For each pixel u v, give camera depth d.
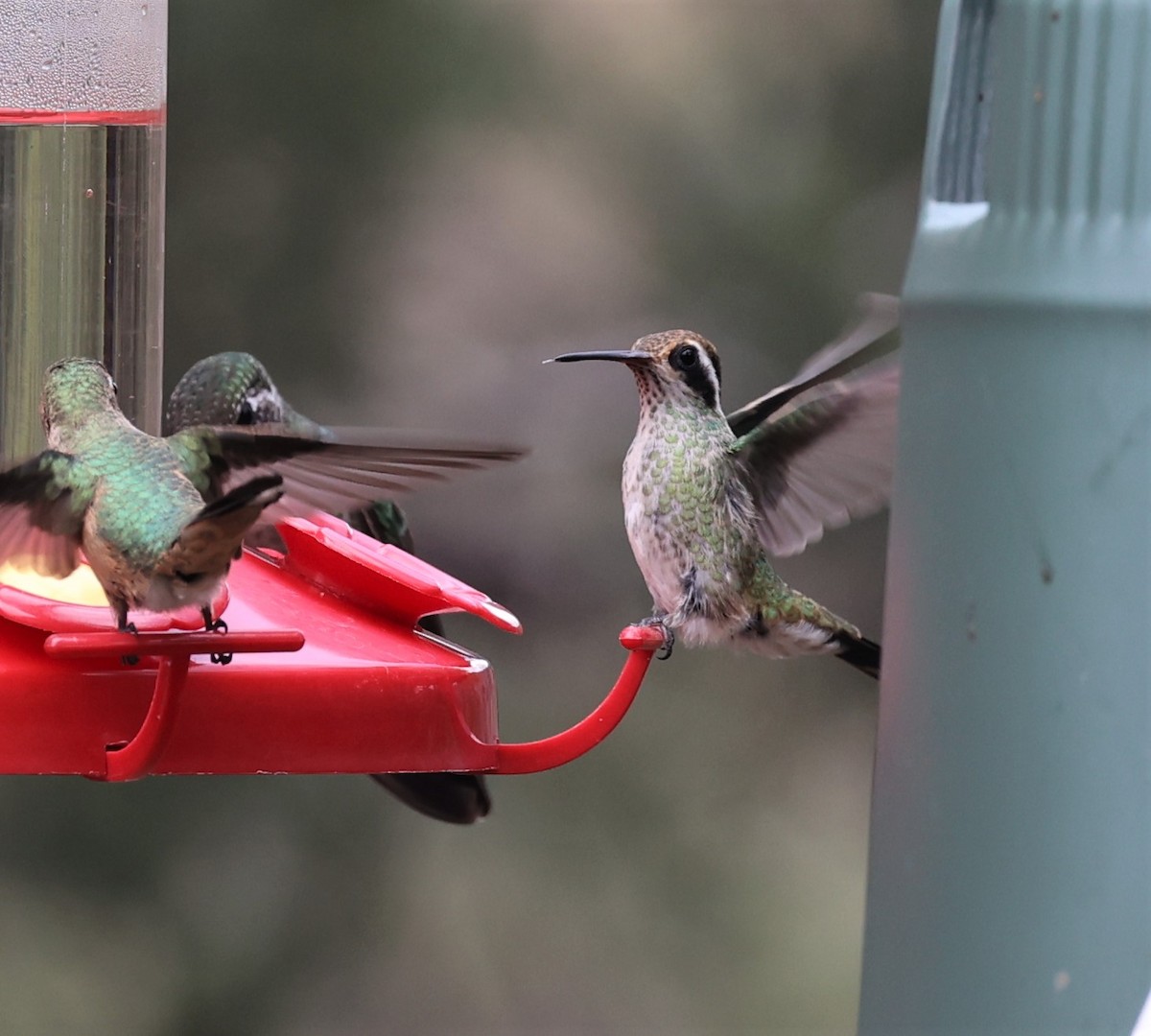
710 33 13.18
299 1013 11.48
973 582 3.26
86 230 6.39
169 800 11.70
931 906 3.31
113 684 4.68
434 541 13.98
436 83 12.48
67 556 4.79
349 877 11.93
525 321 13.12
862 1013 3.44
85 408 5.03
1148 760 3.20
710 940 12.41
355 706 4.89
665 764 13.01
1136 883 3.20
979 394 3.24
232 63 11.94
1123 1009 3.20
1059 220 3.21
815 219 13.16
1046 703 3.21
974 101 3.33
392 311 12.46
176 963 11.34
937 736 3.30
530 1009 11.95
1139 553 3.18
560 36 12.93
